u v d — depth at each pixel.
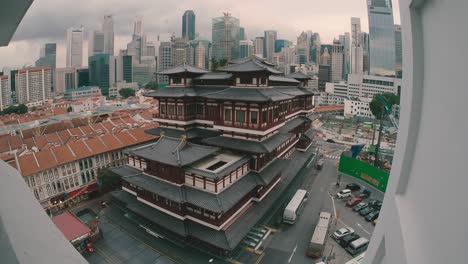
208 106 41.16
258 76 35.16
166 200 33.00
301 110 62.44
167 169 31.98
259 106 33.91
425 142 4.53
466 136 3.29
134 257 31.73
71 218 35.81
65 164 48.41
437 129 4.13
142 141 60.72
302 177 56.91
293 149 58.81
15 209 3.83
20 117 98.25
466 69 3.41
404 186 5.16
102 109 111.62
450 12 3.88
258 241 34.47
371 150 71.56
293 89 57.50
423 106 4.80
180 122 41.41
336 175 60.38
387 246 5.16
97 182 48.78
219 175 29.02
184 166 31.25
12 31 4.36
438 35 4.29
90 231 33.56
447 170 3.68
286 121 51.38
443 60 4.09
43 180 45.53
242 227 31.73
